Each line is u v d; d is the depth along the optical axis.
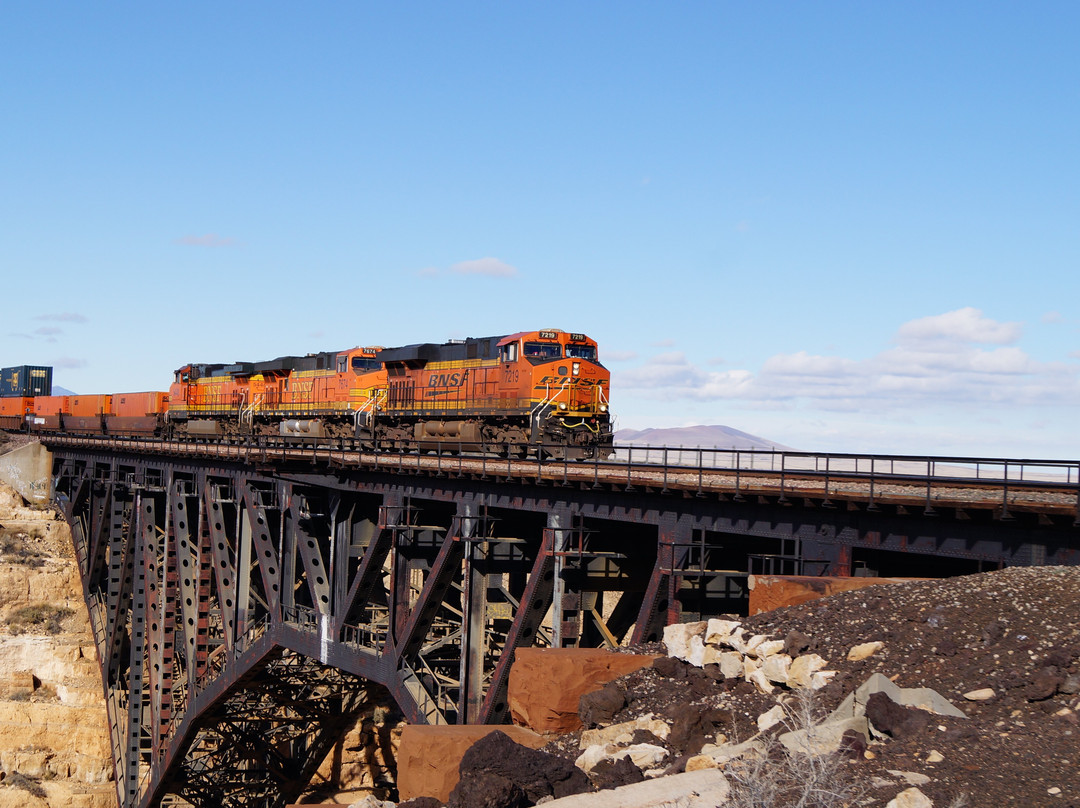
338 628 30.09
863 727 11.88
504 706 23.77
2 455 67.62
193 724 38.12
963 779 10.25
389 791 43.75
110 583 50.69
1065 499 15.76
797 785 10.59
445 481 27.31
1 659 56.72
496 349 40.56
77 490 60.34
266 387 57.12
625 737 14.44
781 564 18.27
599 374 39.69
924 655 13.38
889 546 16.78
